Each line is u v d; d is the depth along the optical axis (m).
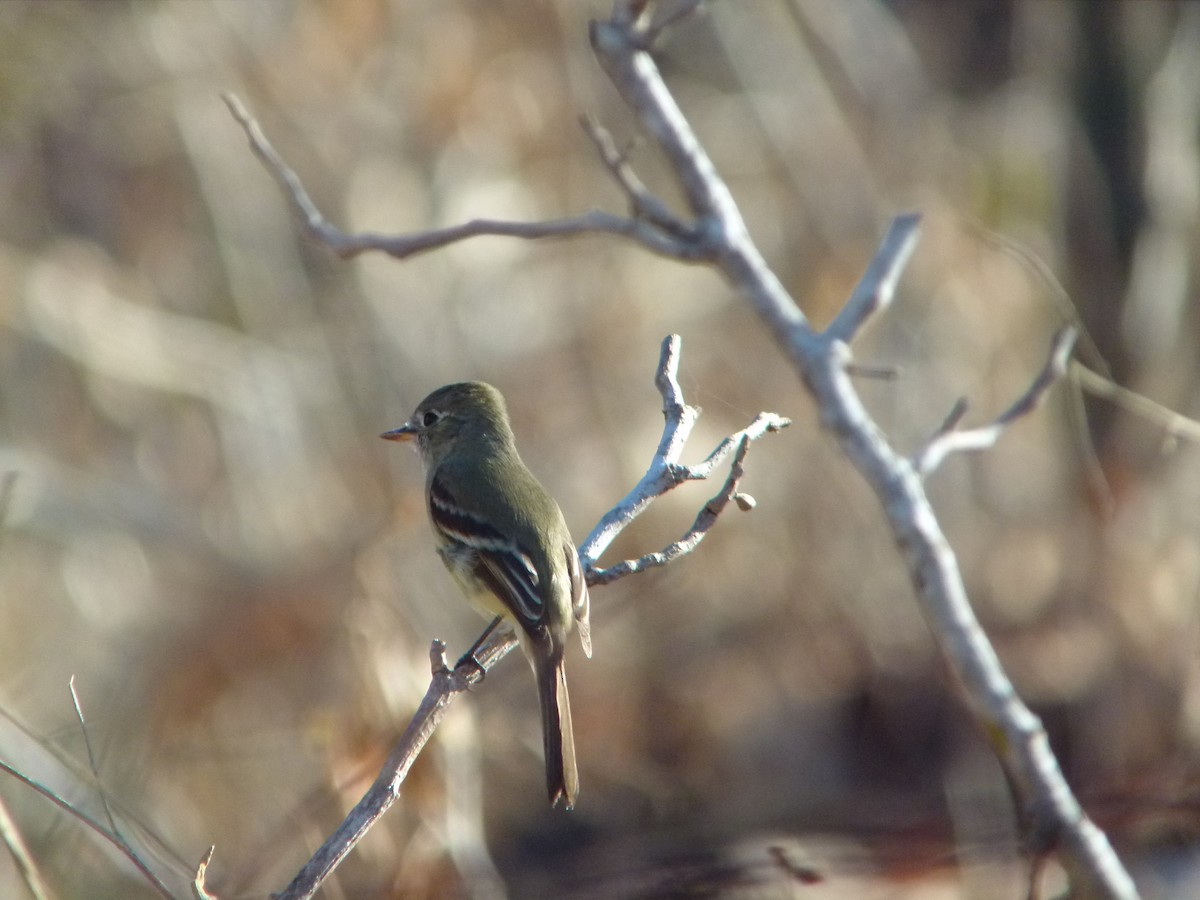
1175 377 13.91
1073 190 14.71
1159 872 10.57
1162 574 13.40
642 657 14.33
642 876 10.78
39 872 8.10
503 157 15.18
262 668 12.45
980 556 14.46
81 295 14.55
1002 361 14.83
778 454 14.98
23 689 12.47
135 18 14.95
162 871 9.19
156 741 11.78
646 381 15.02
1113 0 14.72
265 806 11.66
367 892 9.58
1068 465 14.34
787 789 13.74
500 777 13.37
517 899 11.37
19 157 15.10
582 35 15.47
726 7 16.00
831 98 16.06
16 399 14.87
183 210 15.47
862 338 15.07
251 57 14.83
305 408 14.62
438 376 14.70
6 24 14.83
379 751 9.77
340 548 12.88
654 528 14.41
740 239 7.27
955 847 10.69
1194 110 14.66
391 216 14.77
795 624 14.62
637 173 15.72
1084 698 13.44
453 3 15.05
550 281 15.27
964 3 18.16
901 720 14.18
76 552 13.65
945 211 14.96
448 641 13.09
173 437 14.91
